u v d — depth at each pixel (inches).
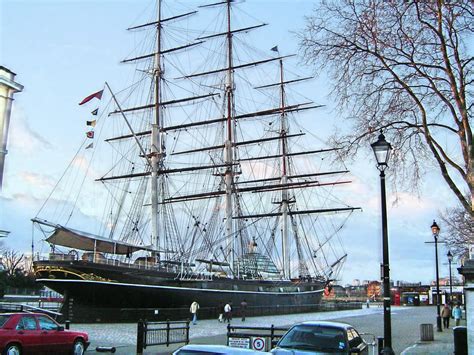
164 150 2844.5
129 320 2012.8
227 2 3122.5
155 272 2113.7
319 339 593.3
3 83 1119.0
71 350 865.5
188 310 2186.3
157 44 2920.8
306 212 3292.3
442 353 958.4
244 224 3019.2
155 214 2564.0
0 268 3324.3
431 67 844.0
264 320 2268.7
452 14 802.8
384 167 674.2
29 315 815.7
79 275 1910.7
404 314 3043.8
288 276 3294.8
